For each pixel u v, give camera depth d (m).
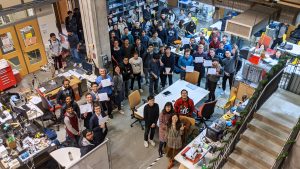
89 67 9.31
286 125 6.36
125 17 12.91
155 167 7.06
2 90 9.30
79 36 11.34
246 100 7.40
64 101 7.82
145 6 13.38
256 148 6.41
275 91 7.41
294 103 7.00
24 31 9.84
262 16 5.49
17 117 7.10
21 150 6.31
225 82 9.27
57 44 9.91
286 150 5.82
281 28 10.22
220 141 6.36
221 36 10.24
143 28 11.49
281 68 6.89
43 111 7.80
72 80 8.85
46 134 7.01
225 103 8.89
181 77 9.22
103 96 7.80
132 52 9.73
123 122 8.39
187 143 6.90
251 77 8.73
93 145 6.40
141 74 9.19
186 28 11.70
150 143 7.67
